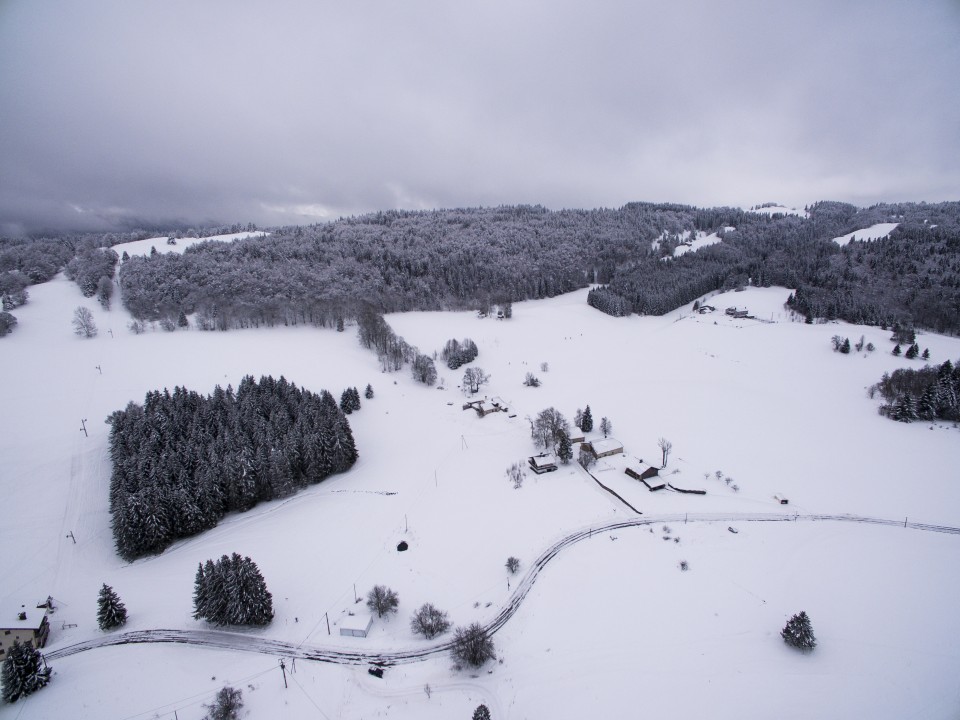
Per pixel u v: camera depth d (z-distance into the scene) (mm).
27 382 113500
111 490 77250
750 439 97438
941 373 104938
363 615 57938
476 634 51219
